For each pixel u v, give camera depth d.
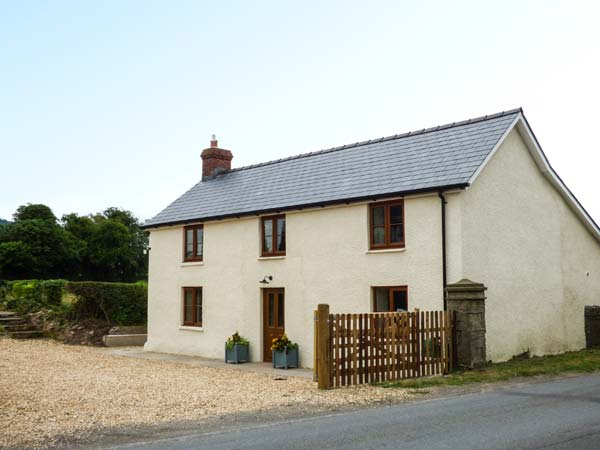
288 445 7.49
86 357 19.95
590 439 7.50
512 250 17.27
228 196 22.53
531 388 11.98
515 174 17.78
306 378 15.05
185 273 22.69
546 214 19.09
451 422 8.66
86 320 26.75
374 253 16.94
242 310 20.39
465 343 14.40
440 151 17.48
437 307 15.52
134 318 27.75
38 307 28.14
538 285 18.28
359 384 12.83
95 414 9.95
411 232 16.23
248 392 12.37
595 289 21.41
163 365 18.42
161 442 7.93
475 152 16.38
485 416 9.07
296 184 20.38
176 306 22.92
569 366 15.16
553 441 7.40
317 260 18.31
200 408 10.52
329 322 12.59
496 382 12.81
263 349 19.70
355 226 17.45
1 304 28.95
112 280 57.31
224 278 21.16
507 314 16.78
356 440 7.67
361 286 17.16
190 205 23.61
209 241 21.89
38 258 46.84
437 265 15.62
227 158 26.16
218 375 15.76
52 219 53.22
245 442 7.75
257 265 20.03
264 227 20.30
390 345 13.45
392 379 13.39
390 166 18.12
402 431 8.14
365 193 17.14
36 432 8.61
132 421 9.40
